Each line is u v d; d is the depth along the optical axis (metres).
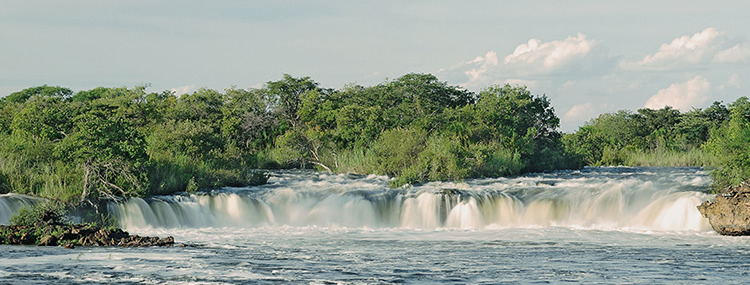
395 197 37.81
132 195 35.91
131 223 34.12
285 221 37.44
